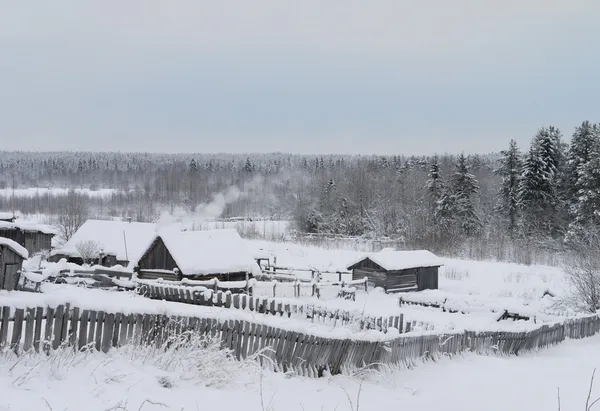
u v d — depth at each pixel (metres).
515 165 70.19
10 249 19.73
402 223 76.75
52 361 8.62
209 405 8.05
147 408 7.43
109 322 10.28
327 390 10.14
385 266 35.25
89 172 190.88
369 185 85.19
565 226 63.28
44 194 133.25
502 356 16.75
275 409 8.40
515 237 63.62
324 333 11.55
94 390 7.79
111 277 24.53
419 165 112.81
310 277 39.28
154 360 9.84
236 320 11.46
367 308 27.34
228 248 29.59
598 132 64.75
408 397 10.20
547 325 19.39
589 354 18.14
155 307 10.98
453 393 10.75
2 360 8.52
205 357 9.78
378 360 12.48
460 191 72.62
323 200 83.19
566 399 10.48
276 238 65.62
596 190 56.25
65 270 25.30
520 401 10.19
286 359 11.21
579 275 27.08
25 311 9.44
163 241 28.02
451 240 61.00
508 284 39.44
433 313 26.33
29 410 6.63
